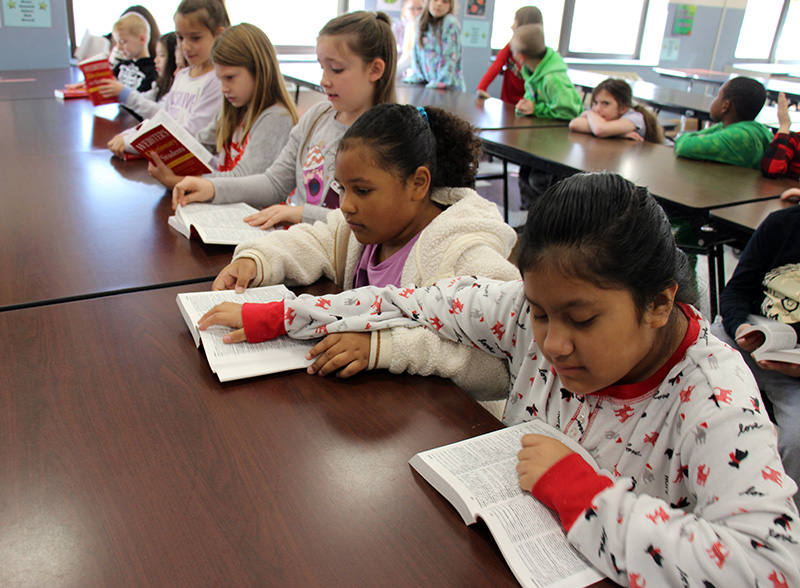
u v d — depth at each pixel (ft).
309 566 1.92
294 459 2.41
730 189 7.14
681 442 2.19
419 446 2.53
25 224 4.89
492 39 20.88
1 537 1.98
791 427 4.29
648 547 1.83
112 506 2.13
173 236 4.83
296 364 3.07
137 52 11.68
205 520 2.09
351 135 3.43
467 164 3.85
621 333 2.03
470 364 3.11
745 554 1.73
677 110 14.85
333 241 4.23
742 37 25.64
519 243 2.17
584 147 9.53
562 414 2.69
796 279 4.59
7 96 10.57
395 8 18.47
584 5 21.99
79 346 3.15
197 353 3.15
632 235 1.96
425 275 3.60
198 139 7.65
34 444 2.42
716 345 2.30
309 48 18.67
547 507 2.15
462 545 2.03
